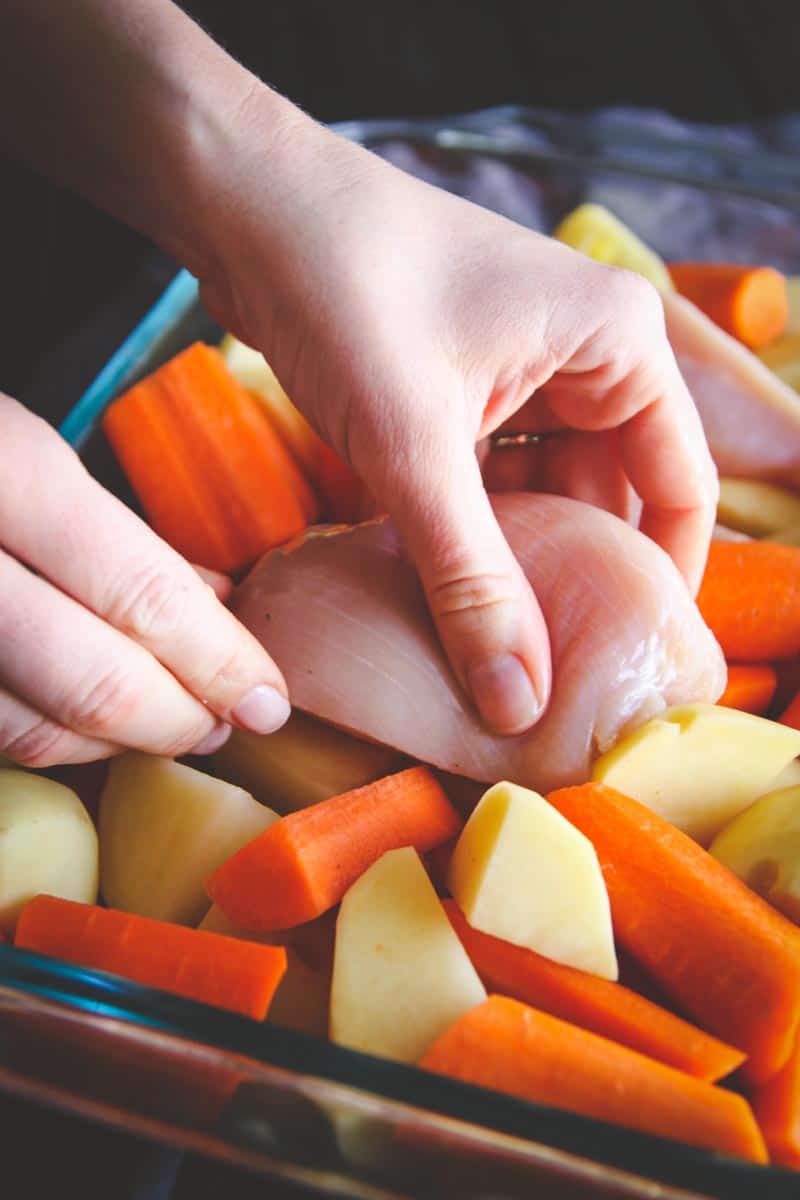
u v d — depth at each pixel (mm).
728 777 391
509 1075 338
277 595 415
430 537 376
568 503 419
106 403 499
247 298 407
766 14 782
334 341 385
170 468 478
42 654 358
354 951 357
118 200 435
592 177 576
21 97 430
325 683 402
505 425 446
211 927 380
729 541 465
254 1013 352
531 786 395
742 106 750
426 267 393
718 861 380
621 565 401
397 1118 319
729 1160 306
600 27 780
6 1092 369
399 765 409
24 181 615
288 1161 346
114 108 413
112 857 396
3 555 357
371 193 398
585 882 352
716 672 409
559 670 394
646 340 396
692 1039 345
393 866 366
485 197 579
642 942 363
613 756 386
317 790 403
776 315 552
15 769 401
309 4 762
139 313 521
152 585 365
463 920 366
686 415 415
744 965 353
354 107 733
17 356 598
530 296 389
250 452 480
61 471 363
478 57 764
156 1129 356
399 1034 349
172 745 389
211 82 411
